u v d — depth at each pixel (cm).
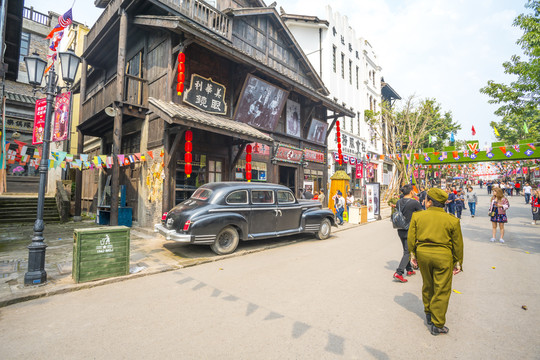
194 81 962
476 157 1928
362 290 436
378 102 2798
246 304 383
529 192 2155
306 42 2019
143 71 1055
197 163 975
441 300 298
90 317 346
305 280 484
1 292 411
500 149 1834
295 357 259
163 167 880
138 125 1062
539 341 287
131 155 898
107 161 810
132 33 1094
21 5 834
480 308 369
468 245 782
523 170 4047
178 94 858
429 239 315
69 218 1291
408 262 501
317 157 1599
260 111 1178
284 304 382
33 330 313
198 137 974
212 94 1022
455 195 1408
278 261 613
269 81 1227
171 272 531
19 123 1658
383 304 382
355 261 613
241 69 1088
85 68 1334
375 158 2617
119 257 493
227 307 373
